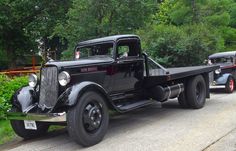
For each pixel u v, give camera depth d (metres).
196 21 24.30
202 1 25.28
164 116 9.66
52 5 26.78
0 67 31.09
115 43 8.52
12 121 7.77
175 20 25.50
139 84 9.23
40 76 7.55
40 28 26.56
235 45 28.53
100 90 7.27
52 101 7.30
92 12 15.66
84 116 6.95
